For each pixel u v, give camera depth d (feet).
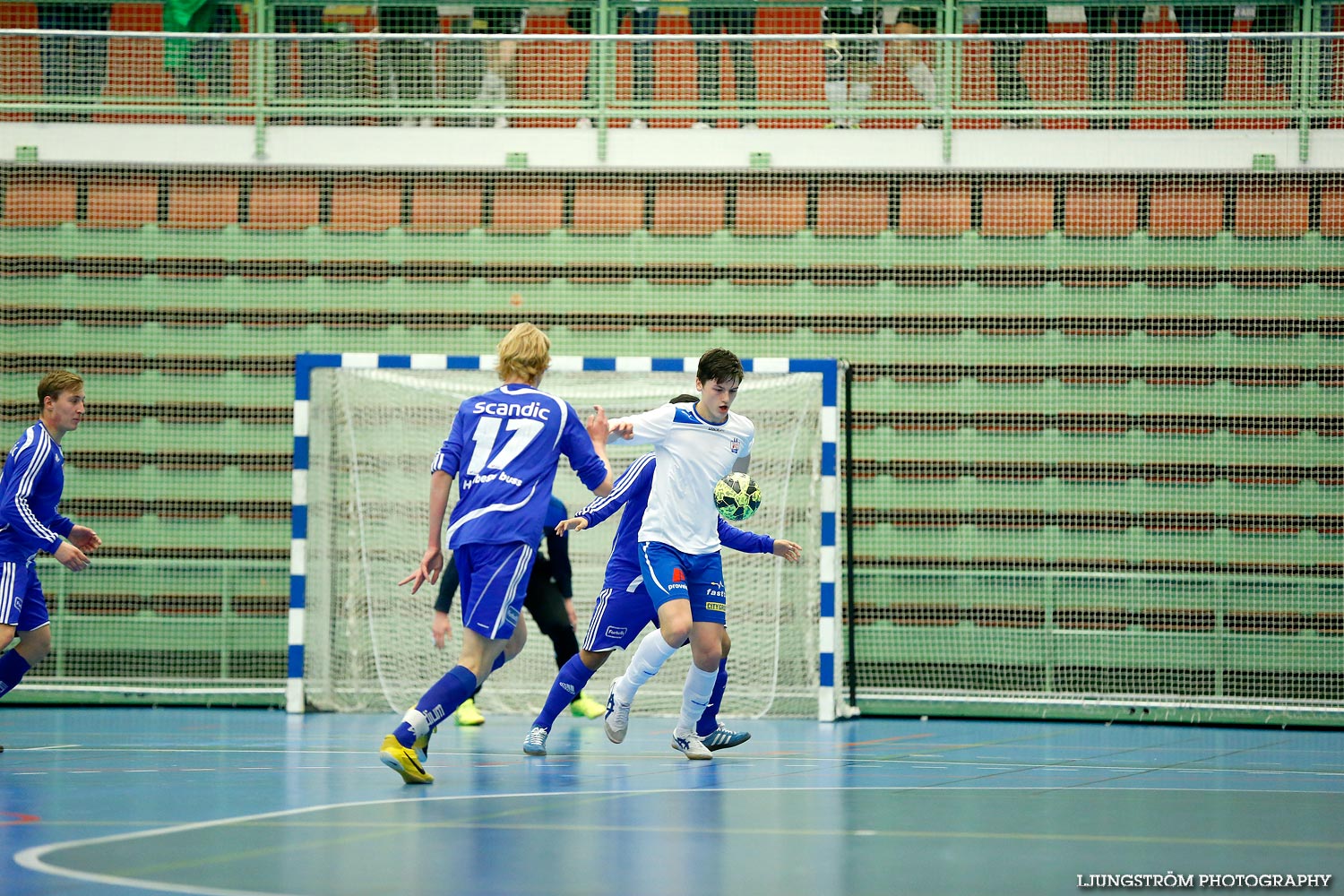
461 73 83.92
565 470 77.36
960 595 82.17
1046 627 81.15
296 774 40.78
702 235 85.92
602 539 77.00
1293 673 79.10
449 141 84.58
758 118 83.66
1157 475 83.10
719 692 49.32
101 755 47.09
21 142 84.89
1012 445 84.07
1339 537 81.41
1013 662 81.30
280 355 86.48
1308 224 81.87
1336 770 45.80
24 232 85.51
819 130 83.51
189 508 85.35
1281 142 80.89
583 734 57.11
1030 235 84.12
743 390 72.74
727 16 88.69
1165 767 45.83
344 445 73.26
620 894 22.30
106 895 22.00
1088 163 82.17
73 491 85.10
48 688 74.28
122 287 86.02
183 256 86.17
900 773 42.37
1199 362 83.05
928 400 84.89
